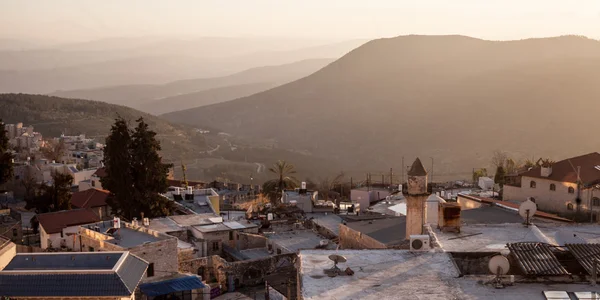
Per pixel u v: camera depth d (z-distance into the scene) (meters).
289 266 62.69
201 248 67.81
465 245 33.06
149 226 72.94
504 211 53.84
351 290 25.44
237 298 57.34
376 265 28.55
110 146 84.75
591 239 35.69
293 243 69.31
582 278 26.44
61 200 99.50
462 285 25.97
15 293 36.19
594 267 25.92
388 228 51.28
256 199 126.12
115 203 85.94
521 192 83.12
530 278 26.39
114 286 37.06
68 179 103.75
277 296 56.97
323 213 91.06
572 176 77.44
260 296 57.56
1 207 109.31
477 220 48.84
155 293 51.72
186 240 70.88
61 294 36.31
